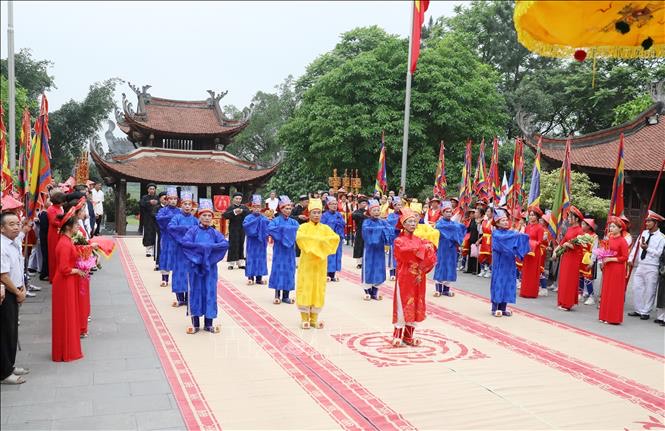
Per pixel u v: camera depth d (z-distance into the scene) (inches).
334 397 253.6
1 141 343.3
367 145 1154.7
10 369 259.6
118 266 636.1
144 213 713.0
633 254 457.7
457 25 1659.7
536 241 509.7
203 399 246.7
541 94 1462.8
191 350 319.6
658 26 179.0
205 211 352.8
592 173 844.0
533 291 513.3
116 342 332.2
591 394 267.4
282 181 1752.0
